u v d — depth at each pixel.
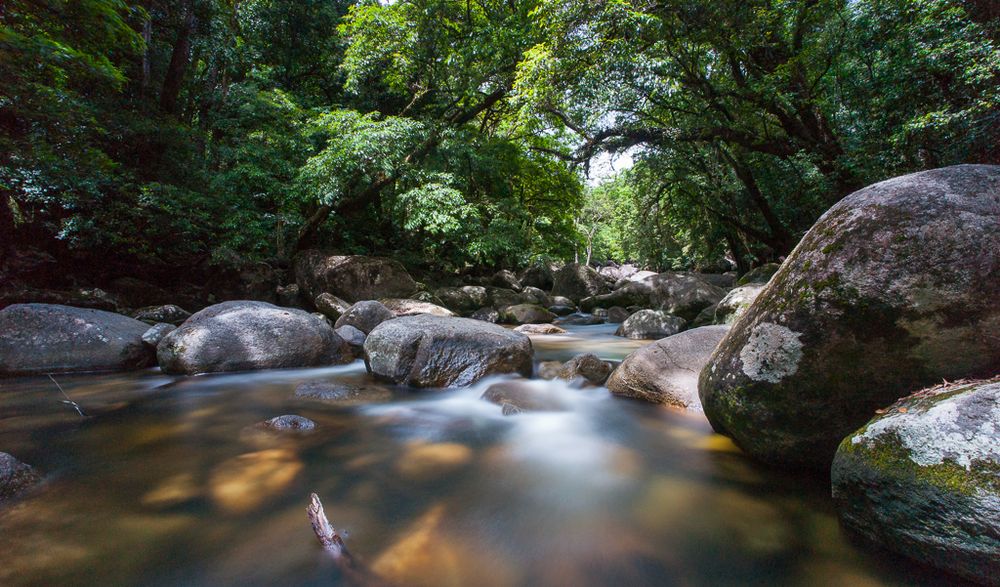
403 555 1.99
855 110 11.36
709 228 20.41
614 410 4.13
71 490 2.54
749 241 20.53
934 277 2.06
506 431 3.64
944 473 1.62
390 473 2.85
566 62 11.01
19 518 2.23
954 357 2.05
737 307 7.89
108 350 5.52
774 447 2.62
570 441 3.43
